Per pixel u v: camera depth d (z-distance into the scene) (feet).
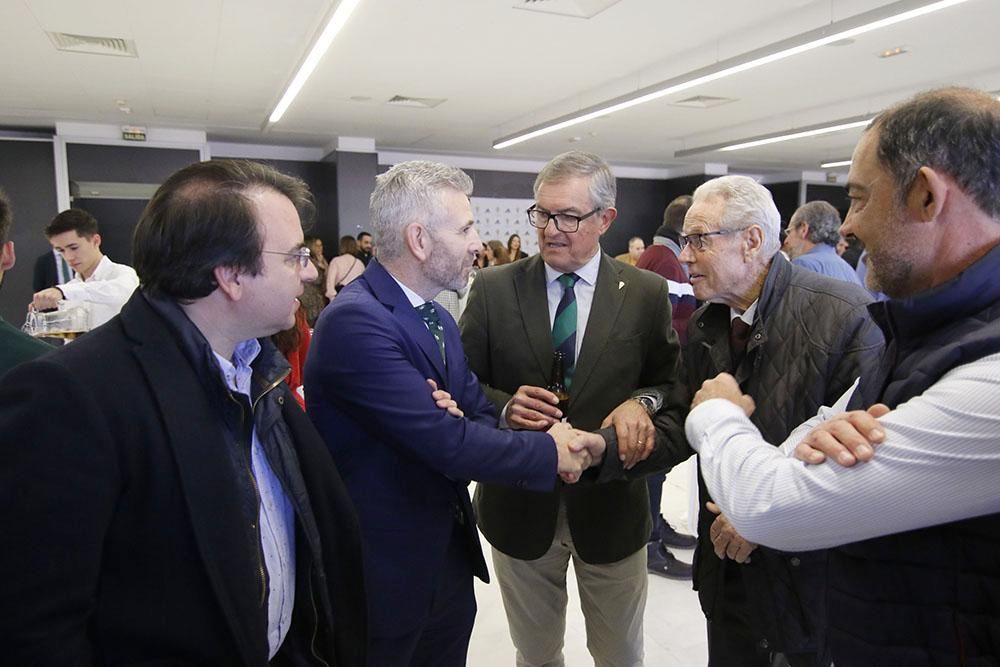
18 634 2.11
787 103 24.08
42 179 26.20
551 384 5.02
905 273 2.50
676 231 10.10
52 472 2.15
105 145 27.14
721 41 16.38
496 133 30.50
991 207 2.29
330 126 28.17
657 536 9.04
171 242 2.58
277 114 23.62
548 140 32.83
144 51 16.70
